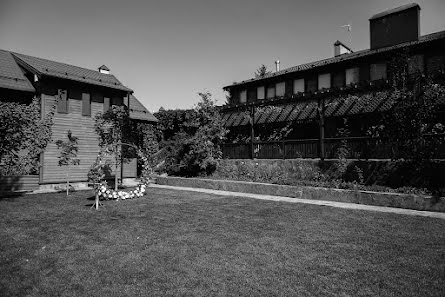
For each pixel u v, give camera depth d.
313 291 4.55
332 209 10.69
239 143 20.22
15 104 15.84
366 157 14.01
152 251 6.31
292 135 21.67
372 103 16.94
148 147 23.66
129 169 21.75
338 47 25.17
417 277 5.02
